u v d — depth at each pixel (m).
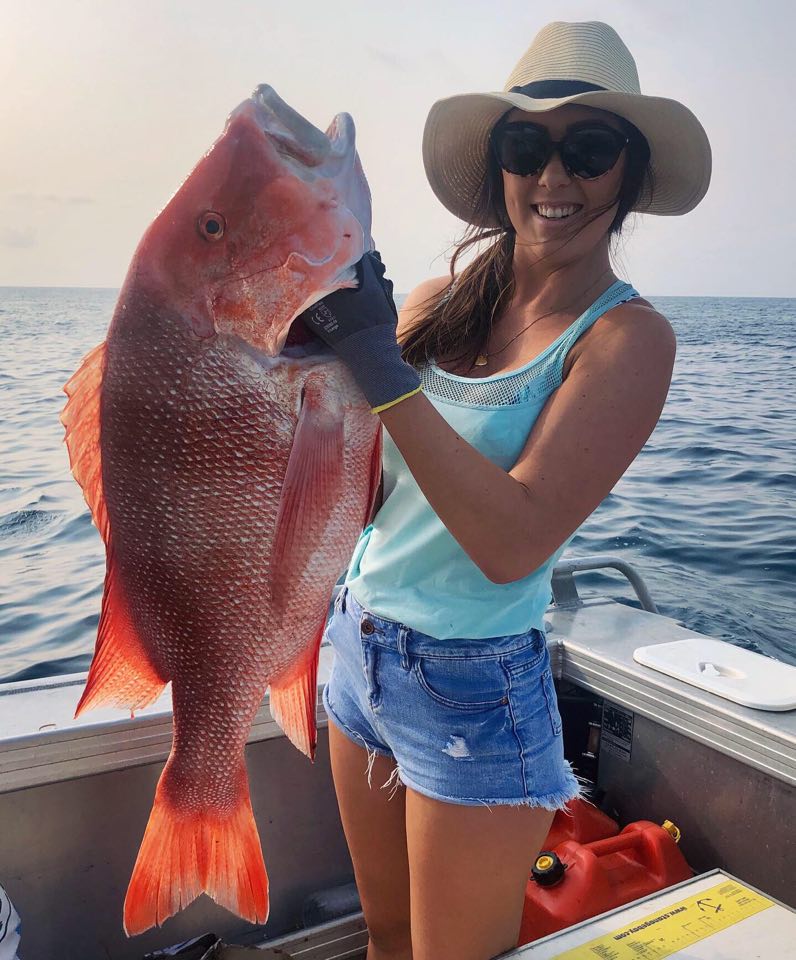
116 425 1.19
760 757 1.90
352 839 1.72
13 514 7.46
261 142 1.10
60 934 1.92
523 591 1.46
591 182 1.43
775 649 5.28
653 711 2.13
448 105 1.58
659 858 2.03
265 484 1.21
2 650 4.98
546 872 1.98
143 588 1.27
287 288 1.13
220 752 1.35
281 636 1.29
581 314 1.44
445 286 1.75
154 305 1.14
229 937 2.11
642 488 8.50
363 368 1.17
